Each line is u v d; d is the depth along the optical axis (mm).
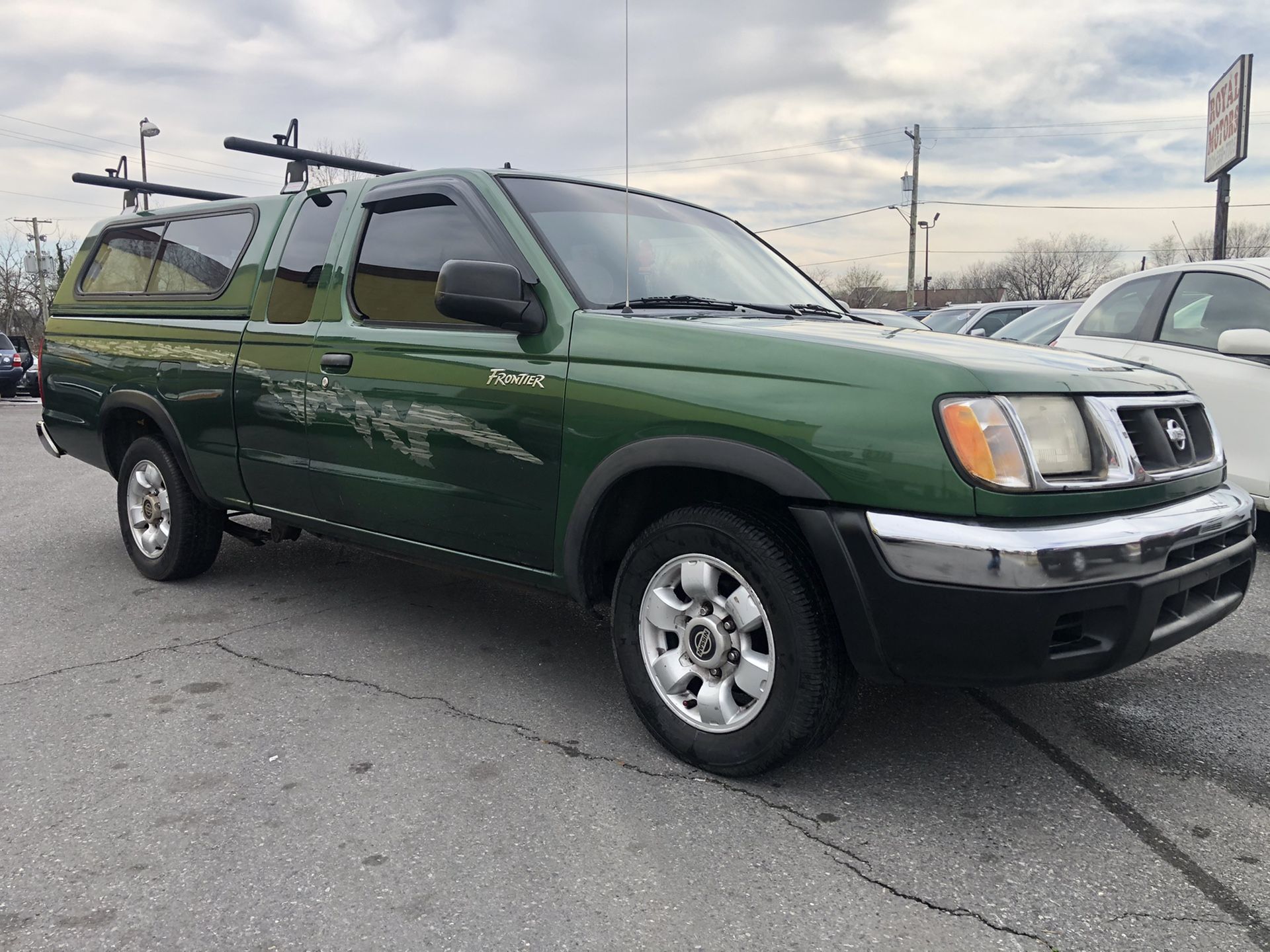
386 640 3961
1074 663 2295
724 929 2041
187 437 4359
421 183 3570
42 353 5336
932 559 2264
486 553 3248
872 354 2455
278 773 2768
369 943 1994
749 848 2365
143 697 3350
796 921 2066
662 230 3678
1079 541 2254
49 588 4785
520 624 4188
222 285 4285
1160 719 3127
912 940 1999
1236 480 5031
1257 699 3279
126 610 4383
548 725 3111
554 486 2963
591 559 2965
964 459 2256
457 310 2910
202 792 2654
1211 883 2207
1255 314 5062
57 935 2021
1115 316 5965
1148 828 2455
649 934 2023
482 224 3297
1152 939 1997
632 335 2824
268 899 2150
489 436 3109
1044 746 2932
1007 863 2291
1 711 3225
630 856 2326
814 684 2498
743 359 2602
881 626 2357
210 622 4195
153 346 4516
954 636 2279
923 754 2879
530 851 2350
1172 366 5348
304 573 5027
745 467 2504
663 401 2689
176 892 2182
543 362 2980
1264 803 2588
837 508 2408
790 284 3918
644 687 2873
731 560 2619
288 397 3807
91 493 7988
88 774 2764
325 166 5258
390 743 2971
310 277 3869
